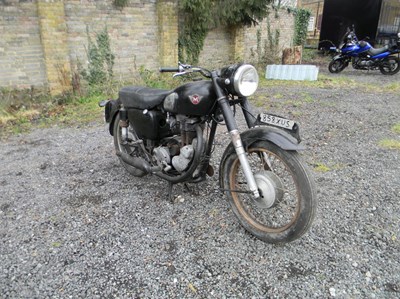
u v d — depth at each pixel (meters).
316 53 15.64
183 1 7.70
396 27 15.33
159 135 2.93
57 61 6.35
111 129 3.68
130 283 2.05
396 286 2.00
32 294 1.97
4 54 5.89
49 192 3.19
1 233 2.56
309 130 4.88
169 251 2.34
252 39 11.20
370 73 11.07
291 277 2.08
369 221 2.64
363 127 5.04
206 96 2.45
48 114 5.93
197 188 3.18
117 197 3.07
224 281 2.06
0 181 3.43
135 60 7.67
